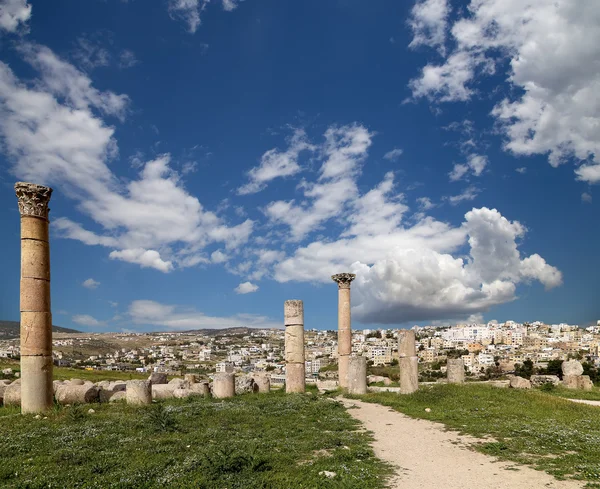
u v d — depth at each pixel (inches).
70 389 1032.2
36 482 466.0
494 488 463.8
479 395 1077.8
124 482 462.6
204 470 499.5
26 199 928.3
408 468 539.8
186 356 7475.4
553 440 654.5
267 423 796.6
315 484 468.1
